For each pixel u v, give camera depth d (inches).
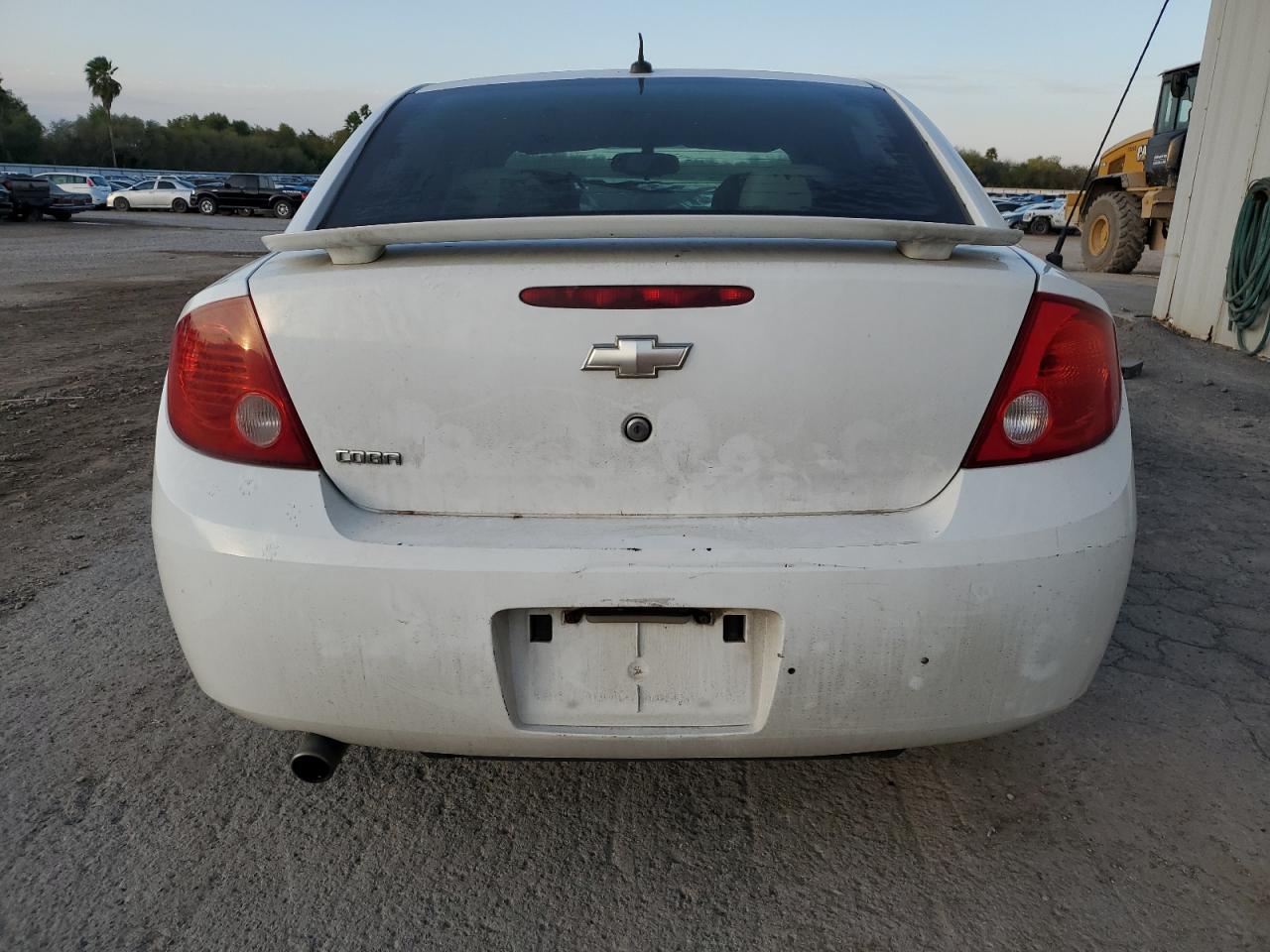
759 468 69.7
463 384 68.9
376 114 101.1
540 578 66.7
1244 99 317.4
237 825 87.4
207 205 1521.9
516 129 95.1
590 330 68.0
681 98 99.8
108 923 75.9
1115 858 82.8
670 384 68.4
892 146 92.4
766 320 67.8
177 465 72.9
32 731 101.3
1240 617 126.0
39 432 223.6
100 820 87.7
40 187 1185.4
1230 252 321.1
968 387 69.3
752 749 71.5
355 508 71.1
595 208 84.6
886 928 75.4
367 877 81.3
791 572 66.5
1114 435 73.8
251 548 68.9
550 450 69.5
